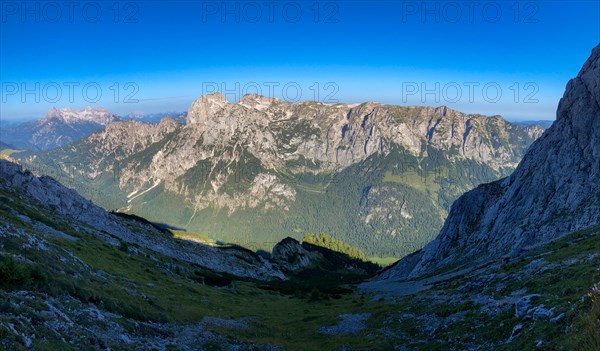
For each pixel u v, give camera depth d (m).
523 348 29.62
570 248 62.00
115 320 38.75
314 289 109.62
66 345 26.45
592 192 118.81
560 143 145.12
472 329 42.41
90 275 52.47
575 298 32.41
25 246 45.09
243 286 131.00
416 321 55.69
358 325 62.78
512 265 66.19
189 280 106.94
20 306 28.61
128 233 165.50
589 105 140.00
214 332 52.66
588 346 23.38
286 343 56.16
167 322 50.28
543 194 138.12
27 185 149.25
